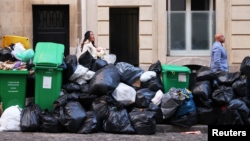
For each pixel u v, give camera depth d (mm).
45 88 8914
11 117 8508
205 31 14312
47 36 14383
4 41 10344
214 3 14312
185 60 14078
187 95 8898
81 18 14078
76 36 14195
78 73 9094
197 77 9391
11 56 9453
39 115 8516
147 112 8625
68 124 8312
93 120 8406
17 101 9039
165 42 14117
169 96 8852
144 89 9148
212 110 9008
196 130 8914
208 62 14070
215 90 9133
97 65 9328
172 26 14281
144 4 14062
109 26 14273
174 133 8789
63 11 14383
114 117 8477
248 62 9148
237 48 14086
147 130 8461
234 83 9172
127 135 8359
